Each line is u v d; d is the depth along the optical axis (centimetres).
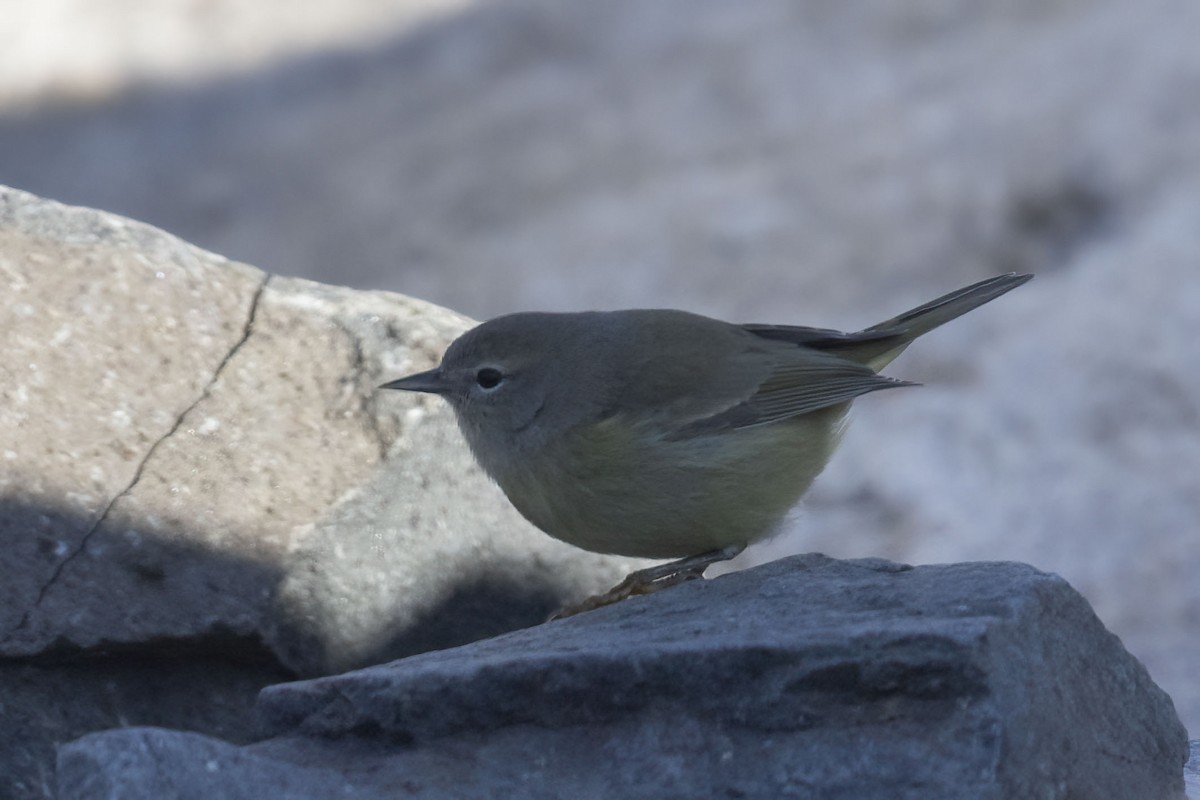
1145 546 1733
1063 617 824
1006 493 1875
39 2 4128
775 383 993
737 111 3178
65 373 1055
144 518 1027
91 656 995
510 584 1116
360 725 809
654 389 975
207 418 1074
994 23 3247
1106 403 2019
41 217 1110
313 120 3516
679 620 872
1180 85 2702
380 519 1084
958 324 2267
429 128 3422
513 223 2906
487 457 1018
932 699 755
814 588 887
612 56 3609
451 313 1168
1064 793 765
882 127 2920
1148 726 838
